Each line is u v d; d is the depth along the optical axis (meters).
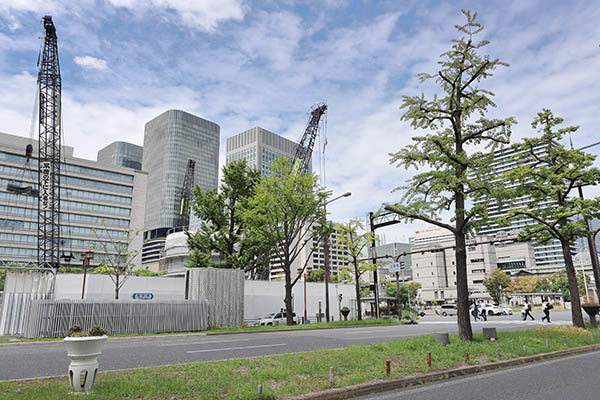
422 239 135.75
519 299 98.81
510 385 8.50
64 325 21.09
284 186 29.19
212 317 27.22
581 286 87.00
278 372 8.59
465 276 14.79
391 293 89.25
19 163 93.94
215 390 7.16
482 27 15.04
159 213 184.62
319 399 7.24
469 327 14.31
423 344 12.74
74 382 6.78
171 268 63.28
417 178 15.41
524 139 20.39
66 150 100.81
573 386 8.34
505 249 123.94
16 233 91.44
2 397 6.39
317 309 45.84
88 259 30.23
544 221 20.34
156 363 10.60
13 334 22.41
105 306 22.30
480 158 15.44
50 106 63.56
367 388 7.96
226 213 35.56
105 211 103.00
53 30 60.94
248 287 40.72
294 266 134.75
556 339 15.20
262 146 176.62
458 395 7.63
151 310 23.58
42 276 27.73
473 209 14.54
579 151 19.67
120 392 6.81
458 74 15.56
